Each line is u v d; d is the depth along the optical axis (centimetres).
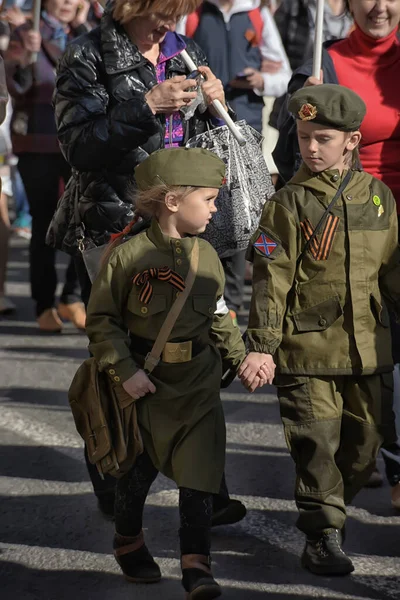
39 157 1767
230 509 1055
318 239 935
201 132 1066
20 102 1762
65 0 1764
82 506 1129
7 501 1141
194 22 1830
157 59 1040
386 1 1081
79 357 1719
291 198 941
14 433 1356
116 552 959
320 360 947
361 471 978
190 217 897
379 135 1102
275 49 1869
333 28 1938
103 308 900
